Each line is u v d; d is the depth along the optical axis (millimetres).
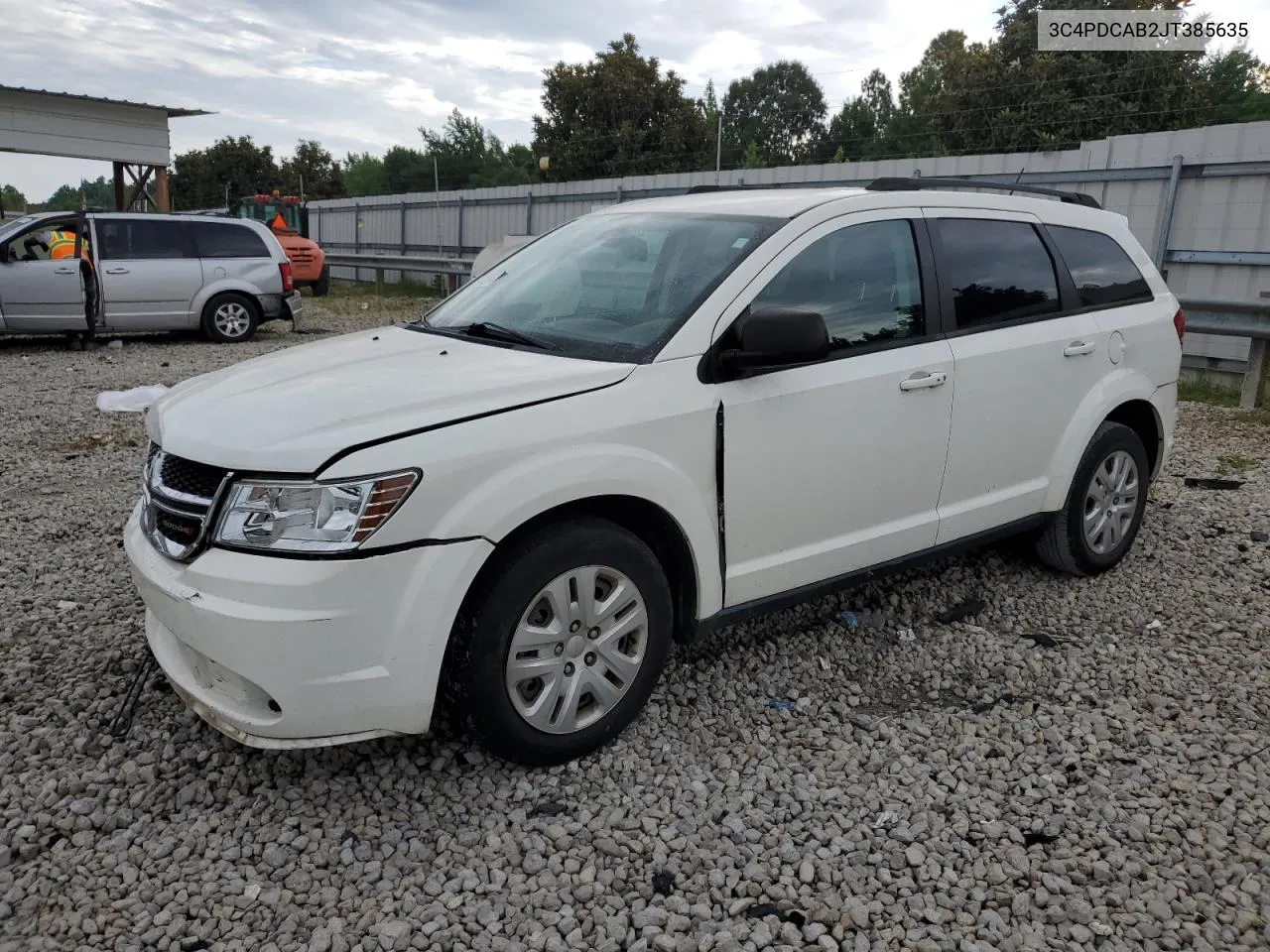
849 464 3805
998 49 23844
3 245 12492
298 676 2766
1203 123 21391
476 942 2537
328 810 3066
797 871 2838
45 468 6988
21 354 12688
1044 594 4828
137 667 3879
